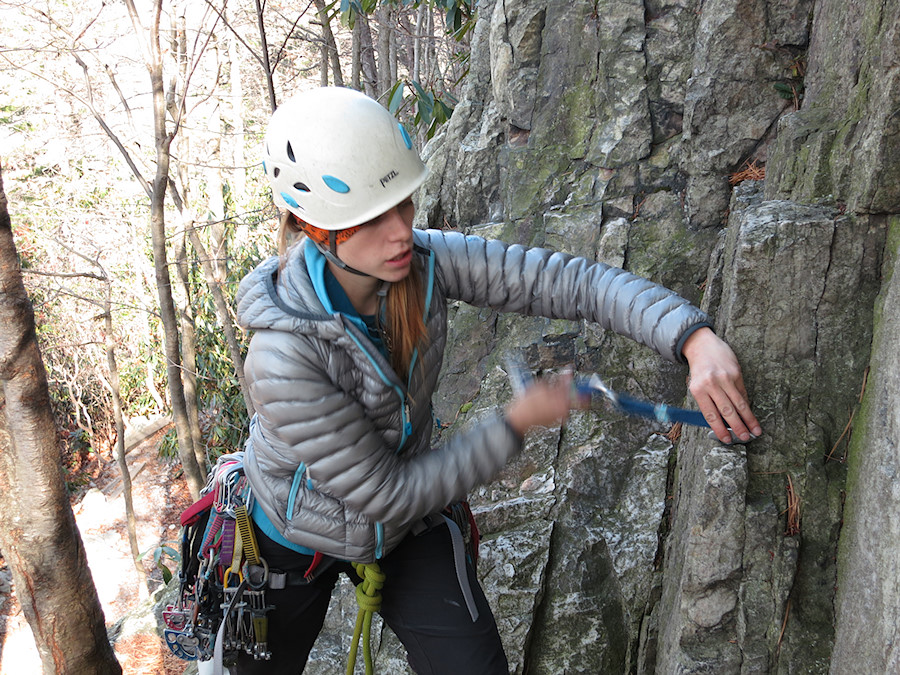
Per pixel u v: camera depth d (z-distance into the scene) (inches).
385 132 51.5
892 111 60.1
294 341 52.8
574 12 113.0
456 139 134.8
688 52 108.3
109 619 307.9
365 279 56.0
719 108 103.7
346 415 53.4
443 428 119.5
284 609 68.8
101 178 395.9
